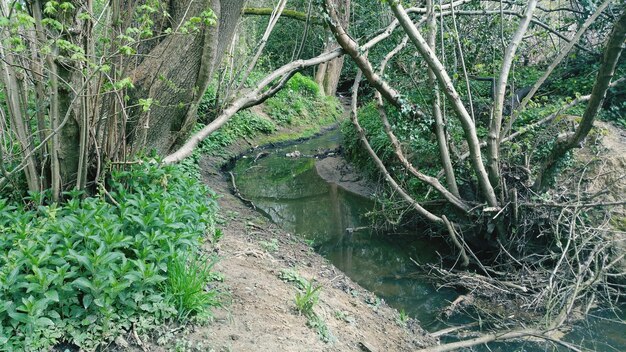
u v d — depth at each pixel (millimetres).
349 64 23328
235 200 8609
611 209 6566
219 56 6336
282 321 4039
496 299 6168
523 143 7113
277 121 16734
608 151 7062
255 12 8445
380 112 7023
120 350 3211
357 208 9656
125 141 4809
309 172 12383
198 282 3631
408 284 6633
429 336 5242
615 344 5359
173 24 5688
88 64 3844
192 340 3438
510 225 6625
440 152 6848
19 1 4027
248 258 5223
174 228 4066
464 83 8367
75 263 3434
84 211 3834
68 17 4004
